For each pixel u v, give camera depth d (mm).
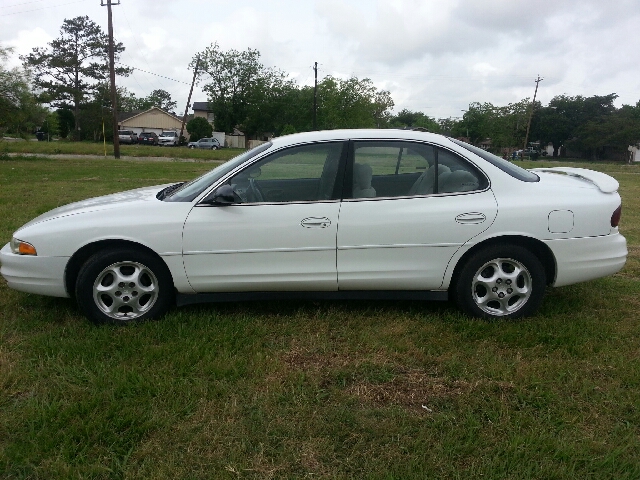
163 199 4070
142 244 3795
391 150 3951
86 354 3398
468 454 2471
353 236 3818
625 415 2820
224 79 71875
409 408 2863
